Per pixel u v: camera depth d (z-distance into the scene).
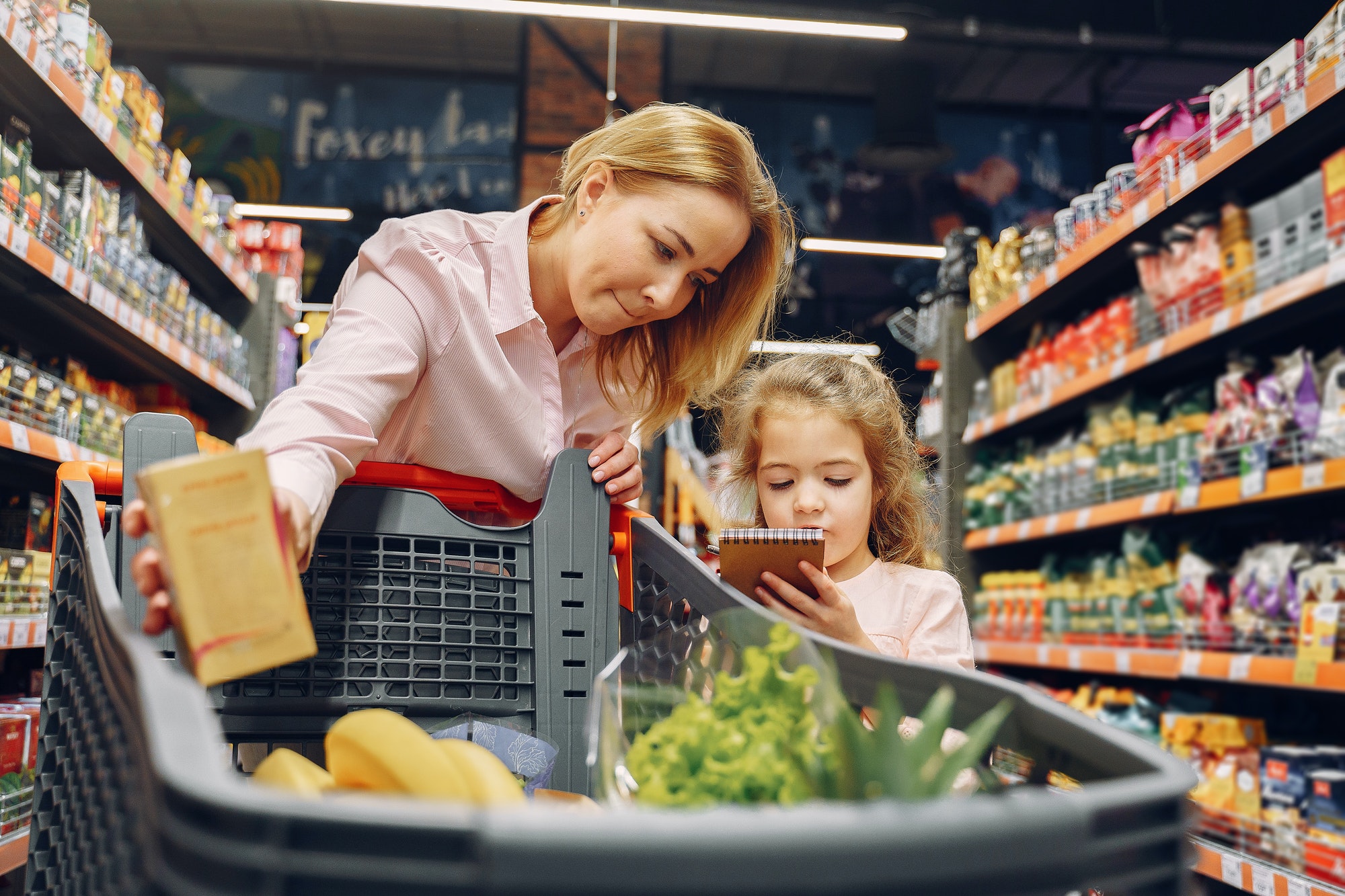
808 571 1.09
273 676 0.91
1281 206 2.30
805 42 8.02
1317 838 2.01
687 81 8.57
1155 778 0.45
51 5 2.51
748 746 0.54
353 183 8.00
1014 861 0.37
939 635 1.66
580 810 0.65
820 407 1.67
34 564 2.48
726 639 0.75
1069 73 8.38
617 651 1.02
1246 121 2.29
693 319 1.47
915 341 4.45
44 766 0.79
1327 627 2.07
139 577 0.60
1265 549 2.40
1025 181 8.55
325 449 0.91
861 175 8.47
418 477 1.06
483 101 8.17
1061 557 3.44
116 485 0.89
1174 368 2.90
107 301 2.72
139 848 0.45
